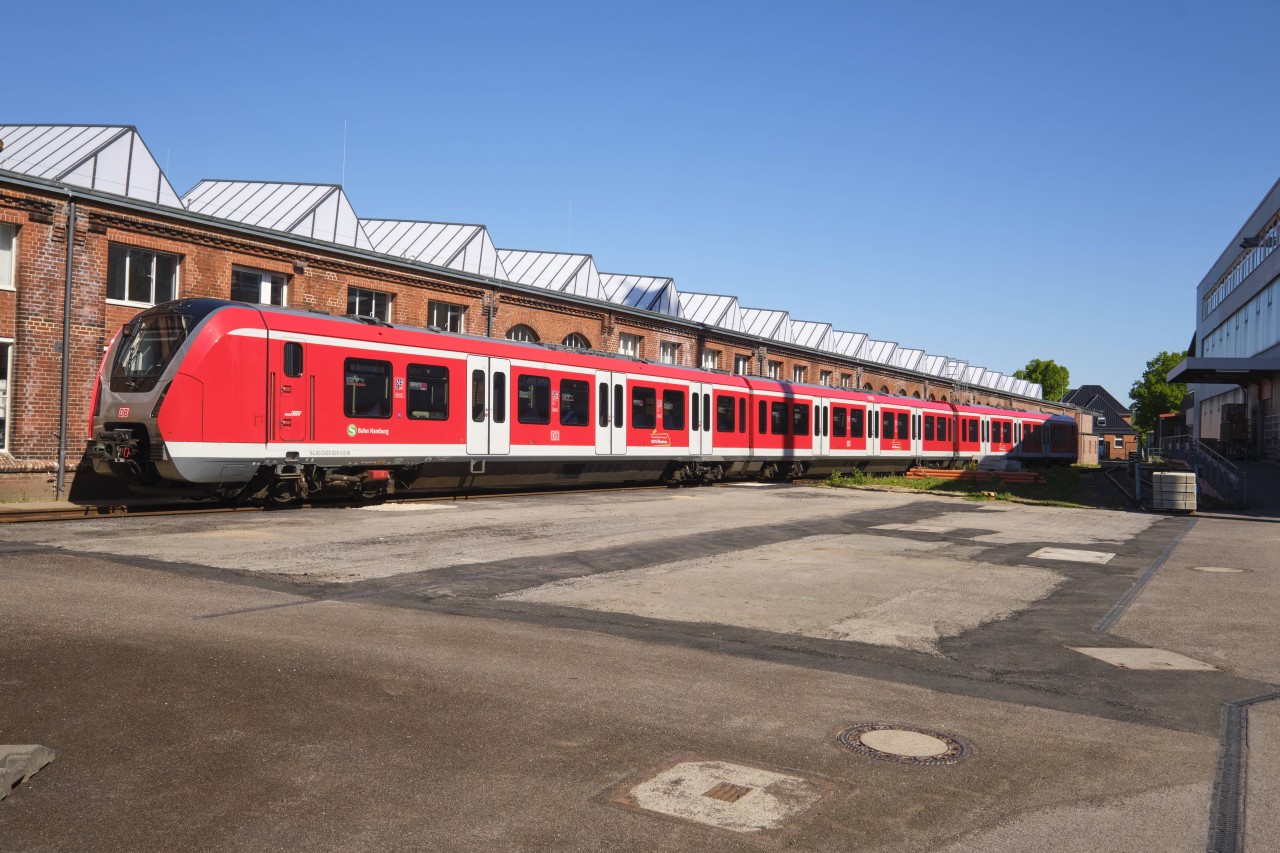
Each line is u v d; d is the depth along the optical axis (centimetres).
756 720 557
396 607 859
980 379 8731
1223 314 5550
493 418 2092
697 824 409
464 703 571
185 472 1554
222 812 412
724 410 2869
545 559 1172
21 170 2138
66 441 1938
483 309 2903
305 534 1327
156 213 2053
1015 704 610
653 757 489
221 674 612
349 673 627
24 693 558
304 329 1712
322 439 1734
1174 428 9550
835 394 3459
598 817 414
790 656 723
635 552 1257
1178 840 403
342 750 487
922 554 1328
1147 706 612
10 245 1886
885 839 399
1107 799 447
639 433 2523
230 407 1598
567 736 518
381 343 1848
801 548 1353
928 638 801
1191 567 1277
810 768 480
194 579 955
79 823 399
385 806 421
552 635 766
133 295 2066
